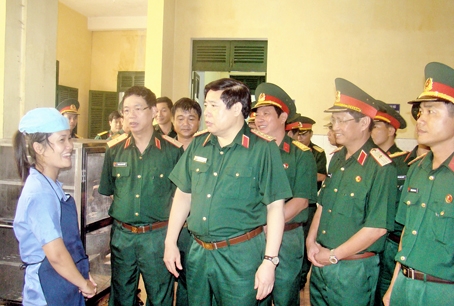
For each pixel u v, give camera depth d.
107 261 2.78
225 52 5.53
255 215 1.72
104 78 7.97
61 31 6.97
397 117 3.05
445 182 1.49
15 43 3.03
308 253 2.06
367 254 1.84
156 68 5.09
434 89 1.47
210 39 5.52
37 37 3.21
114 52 7.92
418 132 1.55
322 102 5.25
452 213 1.44
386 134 2.89
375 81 5.16
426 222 1.51
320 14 5.23
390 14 5.11
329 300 1.90
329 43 5.22
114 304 2.30
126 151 2.29
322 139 5.25
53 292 1.60
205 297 1.77
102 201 2.63
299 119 3.88
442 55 5.04
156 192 2.22
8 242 2.51
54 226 1.57
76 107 4.57
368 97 1.94
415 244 1.53
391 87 5.13
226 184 1.70
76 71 7.50
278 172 1.68
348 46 5.19
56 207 1.62
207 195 1.72
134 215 2.20
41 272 1.59
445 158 1.53
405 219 1.66
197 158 1.81
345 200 1.89
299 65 5.28
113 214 2.27
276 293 2.29
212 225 1.69
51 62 3.39
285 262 2.27
